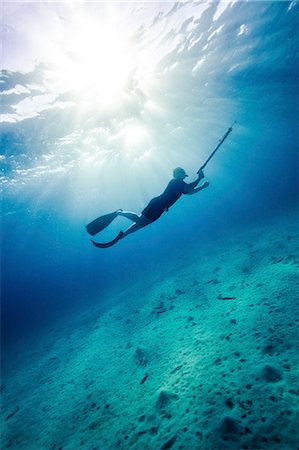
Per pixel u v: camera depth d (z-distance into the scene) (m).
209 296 8.91
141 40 10.59
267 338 5.09
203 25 10.62
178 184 4.01
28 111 12.21
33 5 8.12
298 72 18.00
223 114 22.23
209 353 5.50
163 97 15.28
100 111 14.34
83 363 8.74
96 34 9.76
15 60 9.61
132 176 34.19
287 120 33.03
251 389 4.02
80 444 4.80
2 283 93.56
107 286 30.41
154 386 5.36
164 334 7.64
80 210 42.50
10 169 17.19
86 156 20.08
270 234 14.15
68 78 11.22
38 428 6.15
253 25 11.28
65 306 32.84
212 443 3.46
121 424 4.76
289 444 3.07
